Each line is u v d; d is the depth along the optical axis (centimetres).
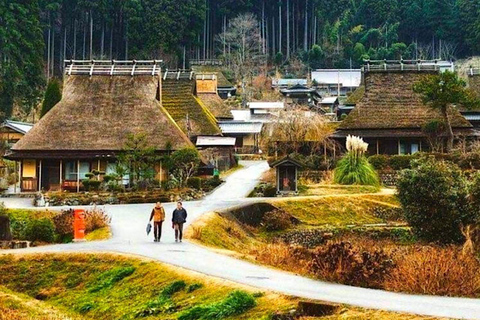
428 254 2522
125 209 5078
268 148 8156
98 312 2564
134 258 3003
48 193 5834
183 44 16475
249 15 18275
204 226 4128
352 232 4847
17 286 3047
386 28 18962
